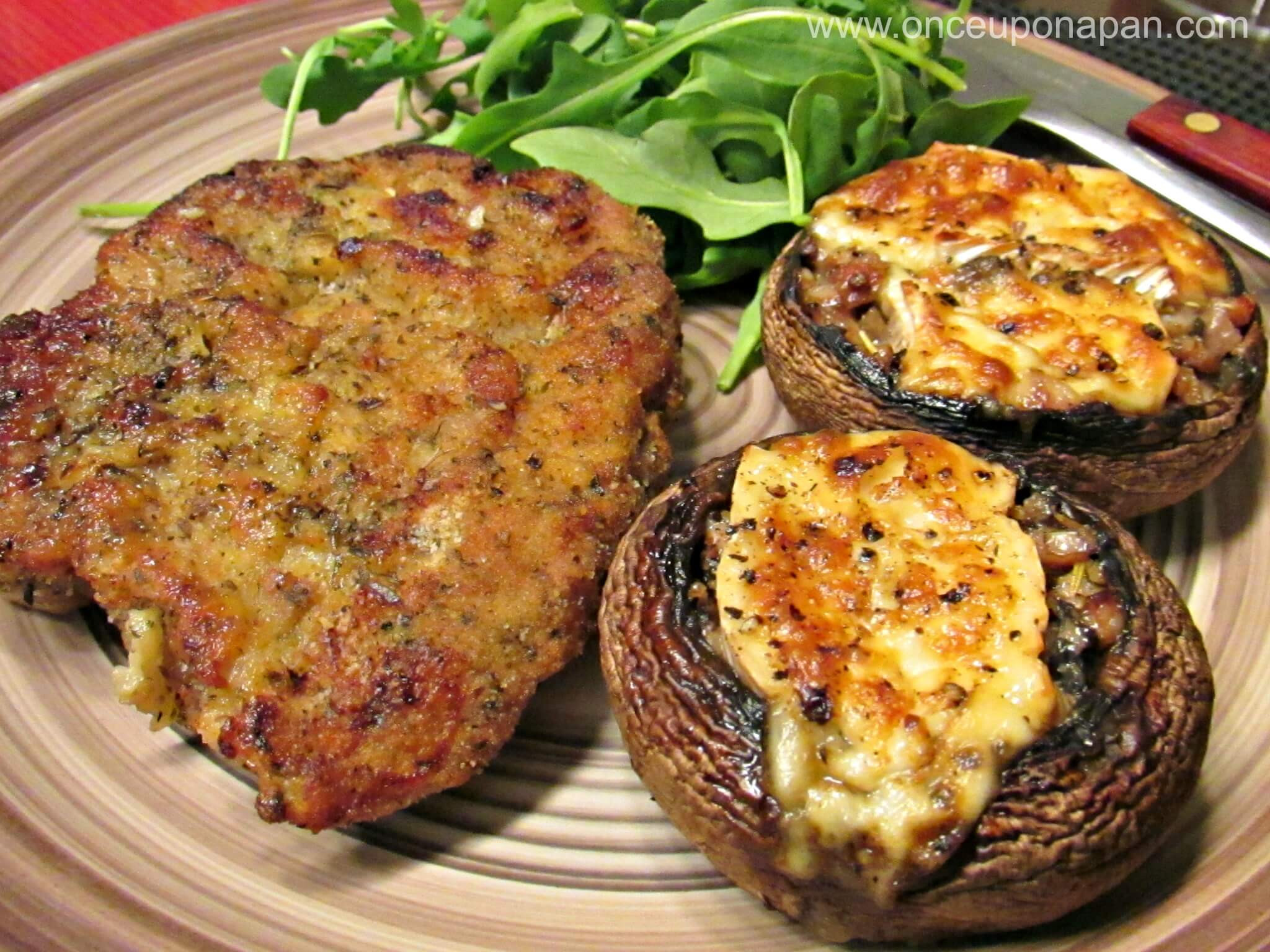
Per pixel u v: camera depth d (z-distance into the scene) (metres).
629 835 0.16
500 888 0.16
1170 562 0.20
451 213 0.20
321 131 0.27
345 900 0.15
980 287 0.19
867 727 0.14
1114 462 0.18
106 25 0.31
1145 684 0.15
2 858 0.15
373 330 0.19
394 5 0.25
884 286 0.20
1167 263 0.19
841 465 0.16
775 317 0.20
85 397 0.18
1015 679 0.14
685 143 0.23
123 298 0.19
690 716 0.15
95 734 0.17
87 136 0.25
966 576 0.15
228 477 0.17
